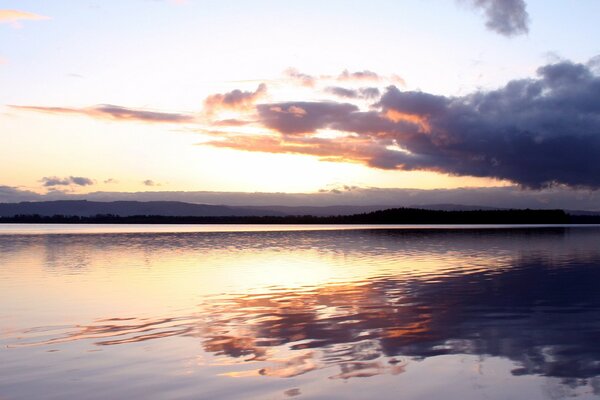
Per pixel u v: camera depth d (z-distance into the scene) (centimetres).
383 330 1523
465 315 1748
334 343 1373
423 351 1295
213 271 3106
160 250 4919
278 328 1551
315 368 1159
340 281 2636
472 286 2447
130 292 2280
